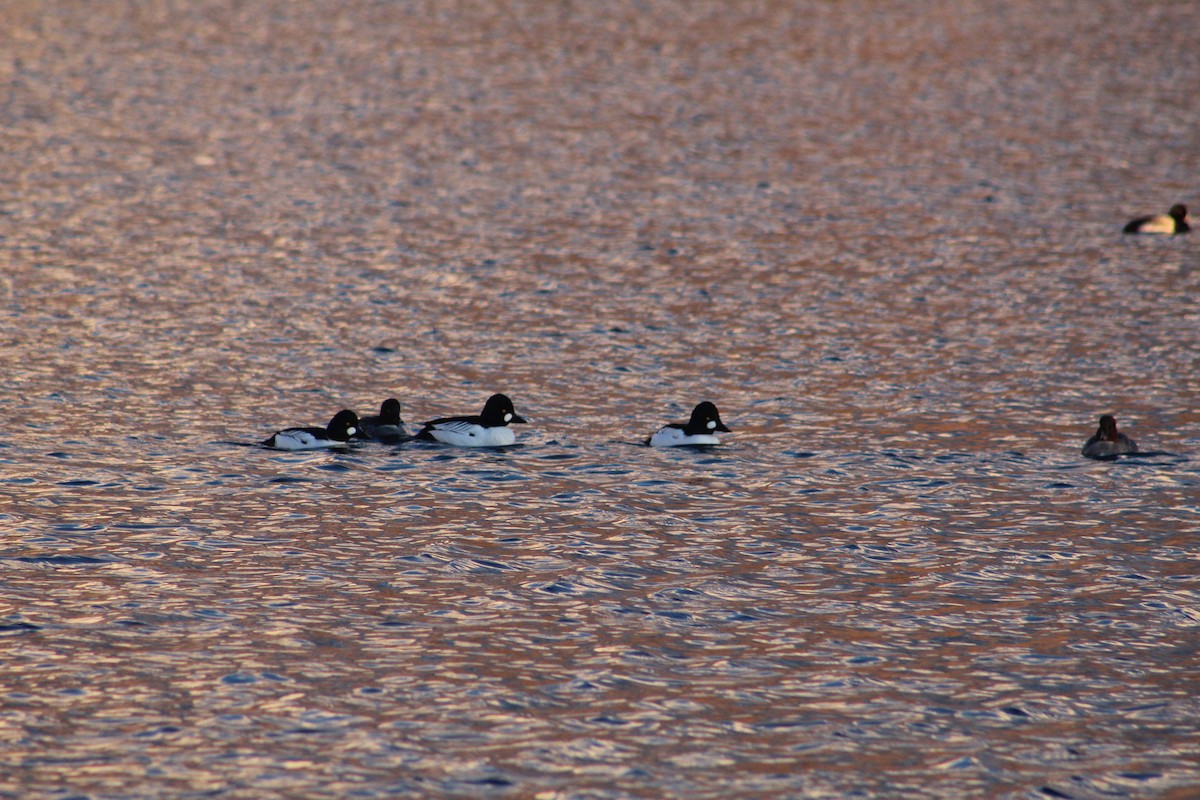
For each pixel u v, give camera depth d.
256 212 115.44
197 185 125.31
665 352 79.19
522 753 36.38
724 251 105.06
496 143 147.25
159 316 84.31
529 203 121.19
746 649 42.88
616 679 40.62
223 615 44.56
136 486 56.41
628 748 36.75
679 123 158.88
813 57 199.25
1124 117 161.88
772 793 34.62
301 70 185.62
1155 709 39.19
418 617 44.81
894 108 168.12
